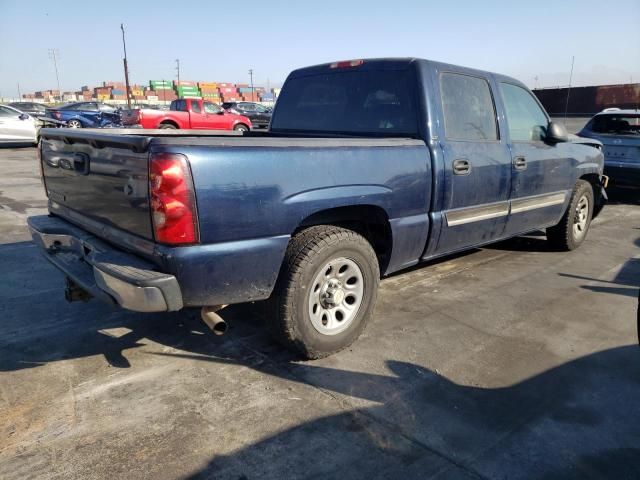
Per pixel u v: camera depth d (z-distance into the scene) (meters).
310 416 2.82
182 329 3.84
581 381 3.22
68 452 2.51
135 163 2.72
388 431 2.70
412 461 2.49
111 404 2.90
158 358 3.42
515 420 2.82
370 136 4.21
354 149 3.36
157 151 2.58
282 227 3.00
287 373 3.25
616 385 3.18
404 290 4.72
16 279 4.85
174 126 22.27
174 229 2.63
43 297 4.41
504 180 4.59
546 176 5.20
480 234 4.57
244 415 2.82
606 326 4.02
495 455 2.54
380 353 3.52
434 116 3.96
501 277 5.14
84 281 3.05
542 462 2.50
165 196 2.60
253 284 2.97
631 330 3.96
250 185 2.84
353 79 4.38
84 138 3.10
